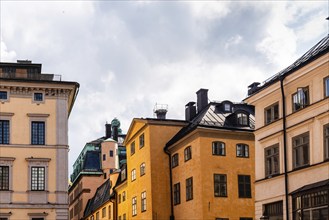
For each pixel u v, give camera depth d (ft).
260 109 120.67
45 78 165.07
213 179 153.58
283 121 110.73
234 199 154.30
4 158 156.76
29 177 157.89
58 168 160.35
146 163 179.73
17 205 154.92
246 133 158.61
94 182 306.55
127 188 205.05
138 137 190.49
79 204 312.29
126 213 209.67
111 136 344.28
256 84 159.43
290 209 105.60
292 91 109.29
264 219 112.06
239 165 157.17
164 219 172.14
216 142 156.56
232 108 171.22
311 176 100.83
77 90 167.63
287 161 108.78
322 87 100.37
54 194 158.51
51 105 164.14
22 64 166.81
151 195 173.17
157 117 202.80
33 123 162.09
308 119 102.94
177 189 169.78
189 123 180.45
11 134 159.43
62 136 162.91
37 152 160.04
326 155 98.27
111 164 310.65
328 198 93.09
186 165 163.63
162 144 178.60
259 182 117.91
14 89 161.89
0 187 155.33
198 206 152.76
